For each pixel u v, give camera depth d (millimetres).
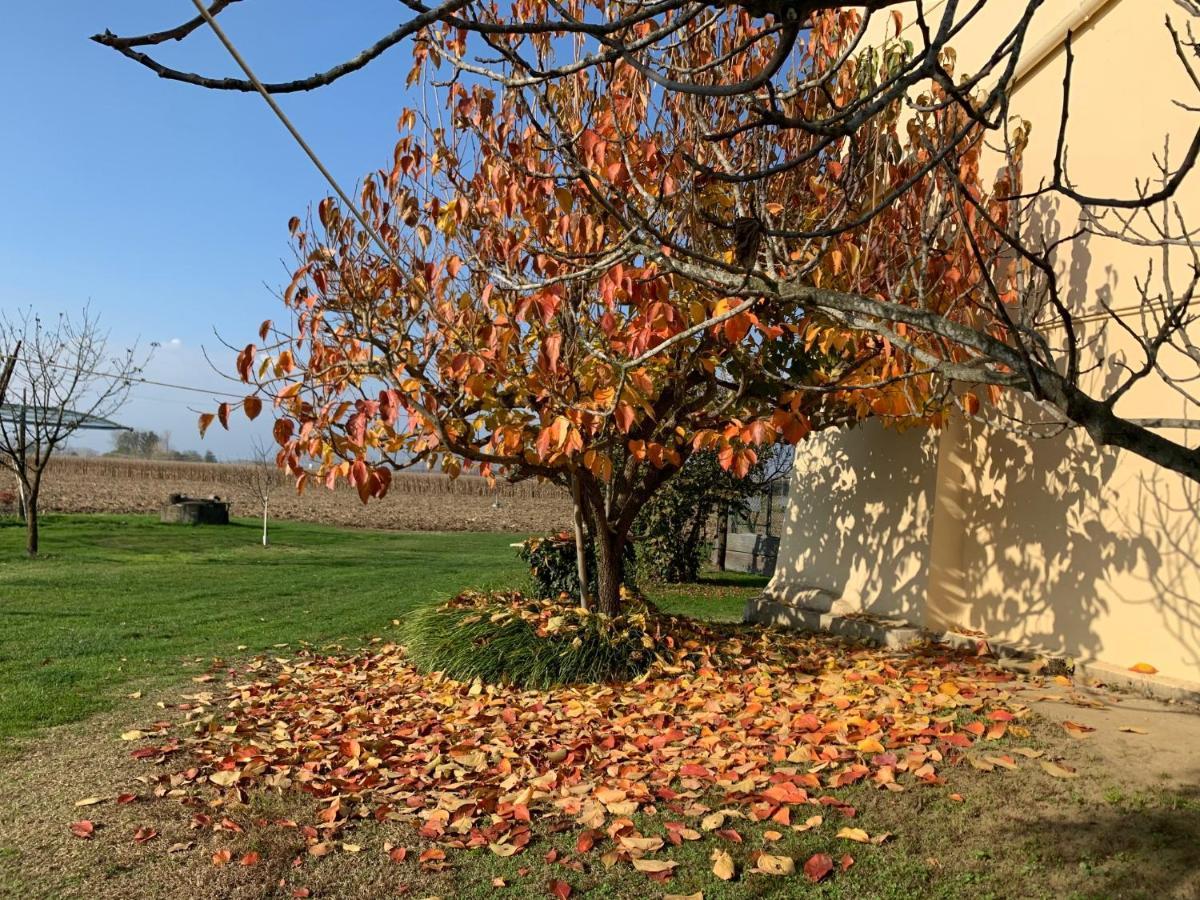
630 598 8359
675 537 14594
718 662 6902
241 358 5094
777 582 10102
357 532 28656
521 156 5688
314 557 18969
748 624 9539
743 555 17031
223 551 20016
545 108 3680
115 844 3977
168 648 8547
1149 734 4652
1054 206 6762
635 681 6590
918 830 3814
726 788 4355
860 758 4574
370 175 6273
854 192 5004
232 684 7172
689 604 12195
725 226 3727
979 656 6871
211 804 4422
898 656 6973
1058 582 6652
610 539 7770
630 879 3621
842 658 7086
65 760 5121
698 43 5496
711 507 14867
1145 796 3873
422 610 8258
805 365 6594
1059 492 6695
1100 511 6324
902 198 5684
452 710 6203
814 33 6109
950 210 5348
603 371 5371
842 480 9164
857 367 5887
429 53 5734
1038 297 5250
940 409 6254
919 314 2539
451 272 5672
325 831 4148
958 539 7746
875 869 3547
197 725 5770
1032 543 6941
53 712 6102
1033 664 6359
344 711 6305
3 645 8391
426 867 3771
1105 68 6406
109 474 48844
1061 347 6629
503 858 3863
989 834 3715
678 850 3818
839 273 5621
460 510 39844
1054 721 4930
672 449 6562
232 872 3732
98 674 7367
